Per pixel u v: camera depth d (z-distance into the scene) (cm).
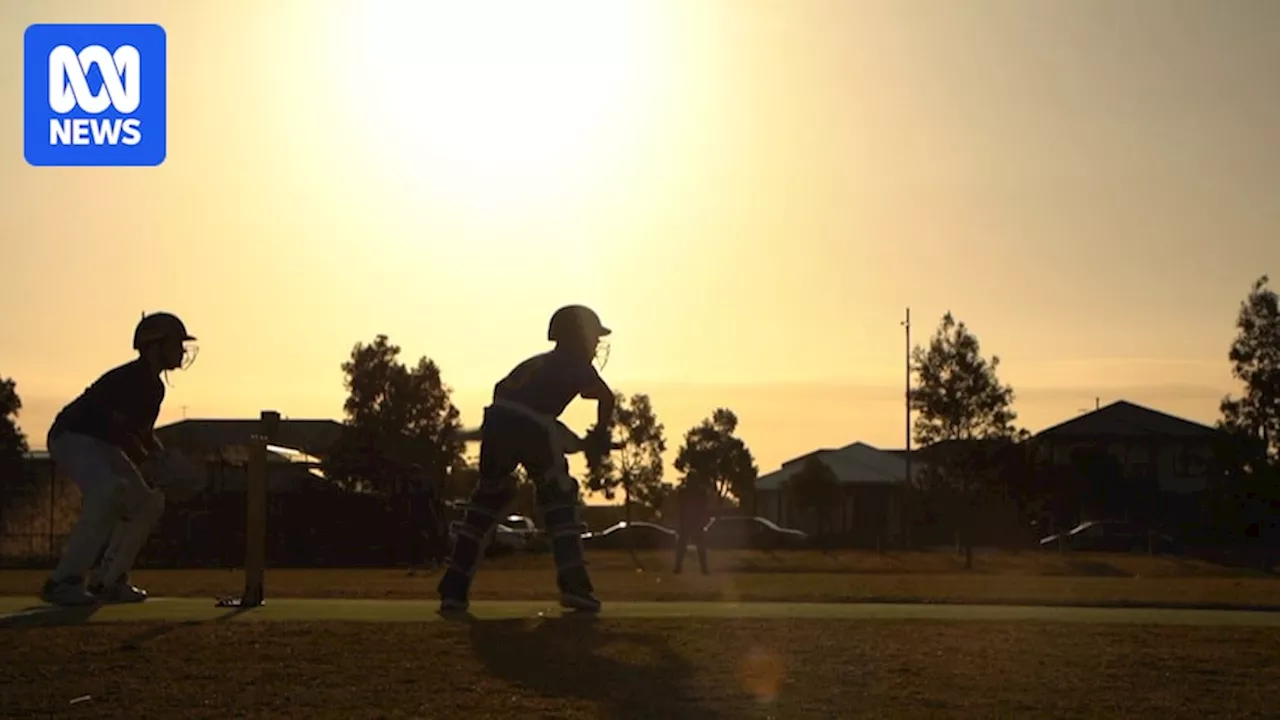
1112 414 6569
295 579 2472
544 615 1301
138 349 1391
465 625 1204
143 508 1420
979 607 1475
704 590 1998
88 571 1371
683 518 3133
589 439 1337
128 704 864
